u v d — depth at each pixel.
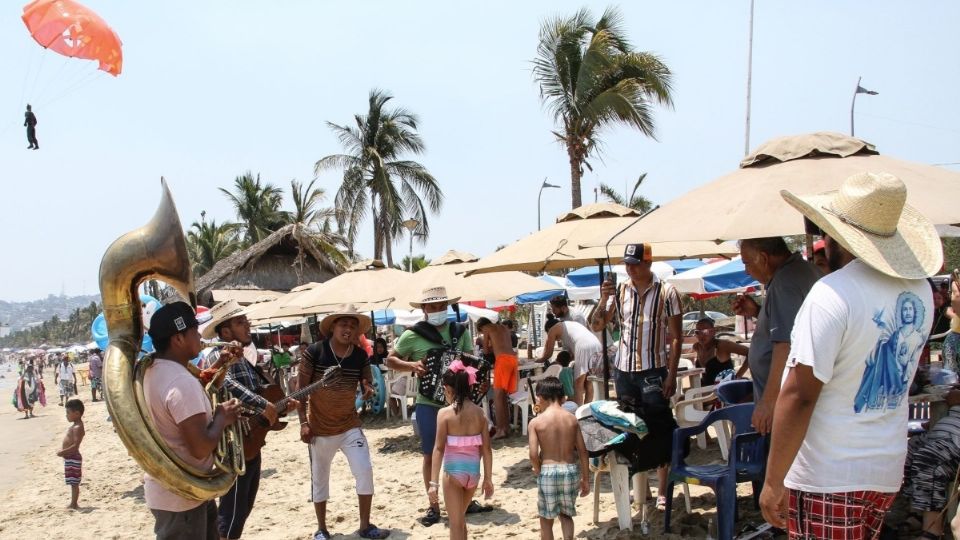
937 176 4.19
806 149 4.47
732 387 5.84
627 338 5.98
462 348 7.01
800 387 2.62
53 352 99.12
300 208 46.06
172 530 3.86
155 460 3.43
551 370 9.80
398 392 13.10
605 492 6.91
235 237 53.34
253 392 5.39
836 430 2.63
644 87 22.06
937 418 4.87
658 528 5.56
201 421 3.71
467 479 5.33
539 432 5.28
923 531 4.43
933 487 4.38
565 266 8.27
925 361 5.83
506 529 6.21
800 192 4.06
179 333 3.86
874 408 2.62
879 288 2.63
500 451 9.35
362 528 6.34
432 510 6.61
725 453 6.19
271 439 12.75
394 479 8.62
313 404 6.29
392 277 11.55
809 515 2.70
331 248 27.72
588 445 5.53
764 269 4.43
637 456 5.40
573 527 5.28
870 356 2.59
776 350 4.16
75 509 8.98
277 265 27.38
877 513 2.72
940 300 7.67
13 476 12.41
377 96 33.78
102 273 3.70
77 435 9.13
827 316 2.59
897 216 2.71
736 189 4.37
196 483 3.56
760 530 4.89
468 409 5.42
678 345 5.80
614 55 22.16
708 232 4.04
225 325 5.54
